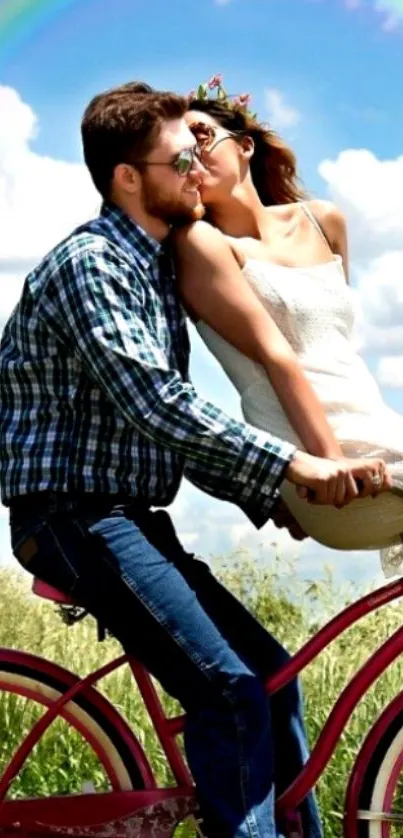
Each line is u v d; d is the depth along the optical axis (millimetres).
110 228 4113
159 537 4176
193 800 4246
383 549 4320
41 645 6789
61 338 4062
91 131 4180
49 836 4227
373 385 4266
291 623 6648
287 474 3918
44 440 4086
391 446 4082
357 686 4250
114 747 4469
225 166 4426
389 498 4078
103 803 4262
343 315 4289
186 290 4188
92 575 4047
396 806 5121
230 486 4254
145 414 3924
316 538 4238
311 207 4594
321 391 4168
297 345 4219
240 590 6727
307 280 4266
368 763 4355
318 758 4250
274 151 4668
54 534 4074
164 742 4359
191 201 4172
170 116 4156
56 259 4070
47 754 6078
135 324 3982
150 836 4219
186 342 4258
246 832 3973
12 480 4117
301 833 4242
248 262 4238
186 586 4086
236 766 4012
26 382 4125
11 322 4203
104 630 4305
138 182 4145
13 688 4438
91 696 4465
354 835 4340
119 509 4078
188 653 4027
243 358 4219
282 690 4406
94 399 4070
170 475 4172
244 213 4438
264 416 4203
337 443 4055
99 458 4062
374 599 4246
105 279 3990
